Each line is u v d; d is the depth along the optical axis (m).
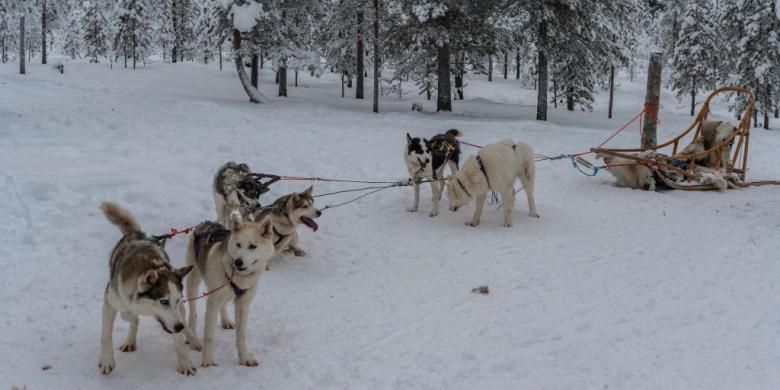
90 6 42.09
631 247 8.08
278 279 7.03
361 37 27.30
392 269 7.44
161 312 4.24
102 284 6.48
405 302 6.32
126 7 36.75
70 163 10.88
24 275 6.40
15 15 29.59
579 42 22.77
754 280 6.61
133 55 36.81
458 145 10.76
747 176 13.39
